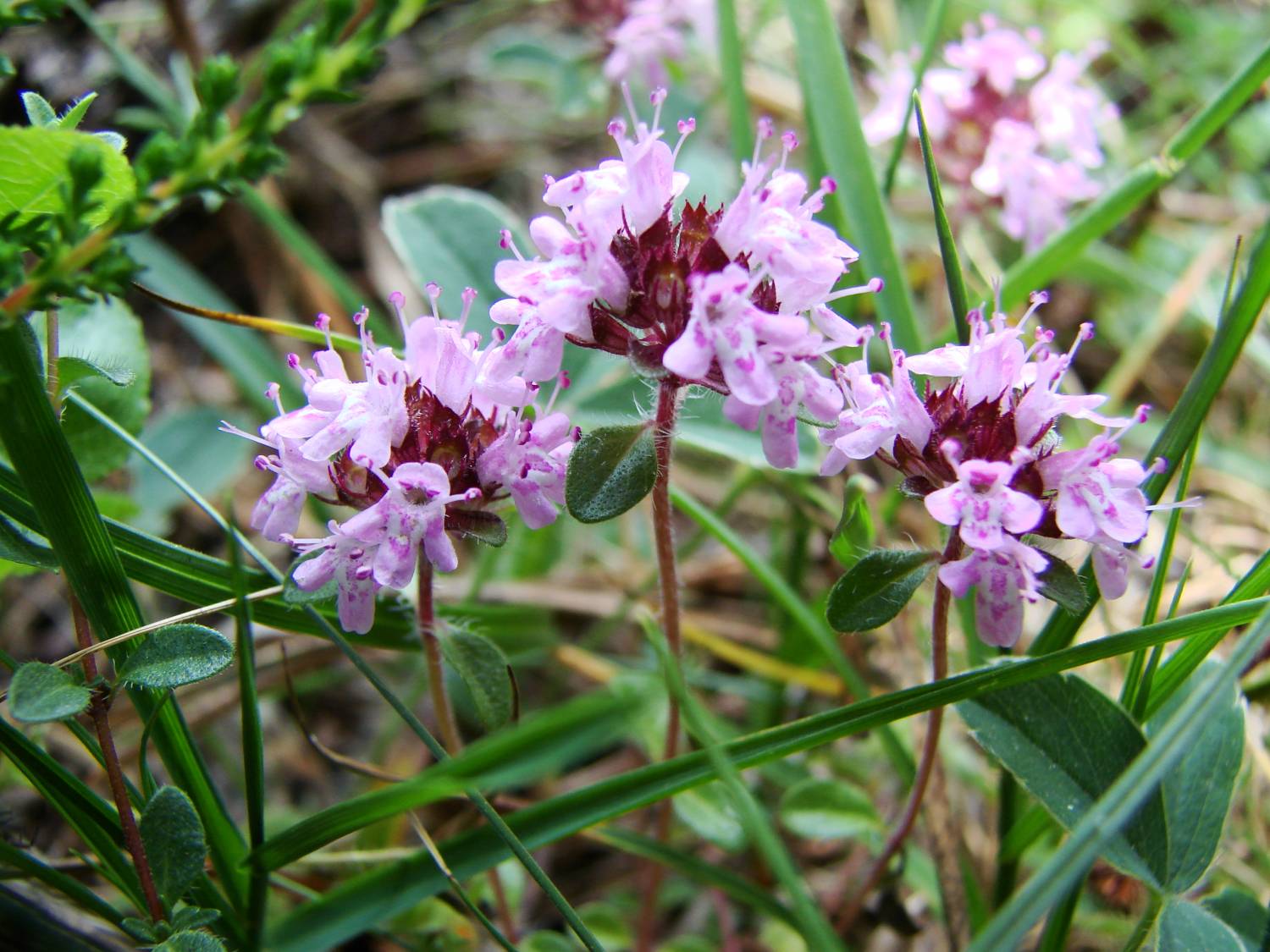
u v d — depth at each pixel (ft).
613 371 0.29
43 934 0.19
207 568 0.20
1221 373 0.20
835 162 0.26
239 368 0.32
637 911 0.28
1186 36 0.43
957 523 0.17
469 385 0.19
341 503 0.19
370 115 0.44
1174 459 0.20
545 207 0.42
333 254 0.41
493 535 0.18
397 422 0.18
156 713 0.18
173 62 0.36
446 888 0.20
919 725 0.27
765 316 0.17
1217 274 0.36
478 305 0.30
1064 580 0.17
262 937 0.19
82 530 0.18
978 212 0.34
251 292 0.39
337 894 0.20
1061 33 0.43
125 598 0.19
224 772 0.30
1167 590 0.29
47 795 0.18
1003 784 0.22
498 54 0.38
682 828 0.28
